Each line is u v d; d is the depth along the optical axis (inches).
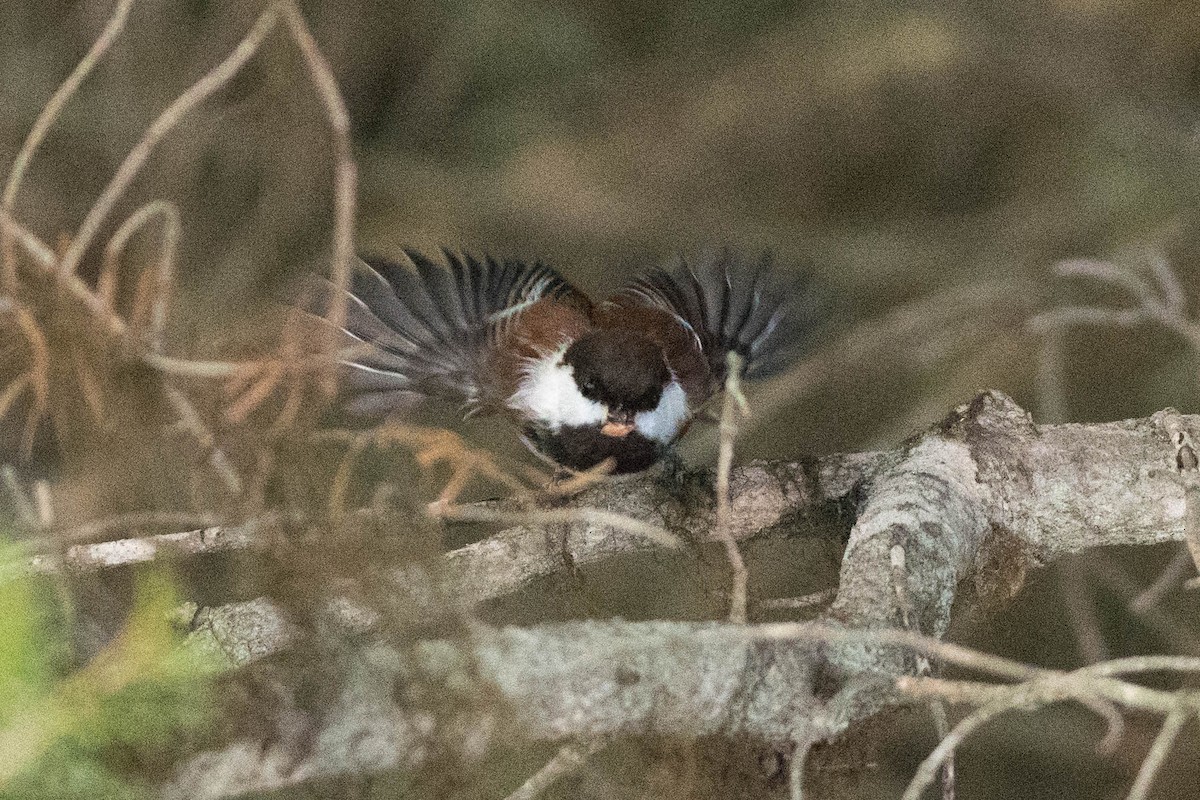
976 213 577.9
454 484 240.1
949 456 297.6
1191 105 514.6
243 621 267.7
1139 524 296.7
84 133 514.3
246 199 544.1
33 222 497.4
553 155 571.2
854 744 235.6
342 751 194.4
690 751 230.5
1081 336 520.7
